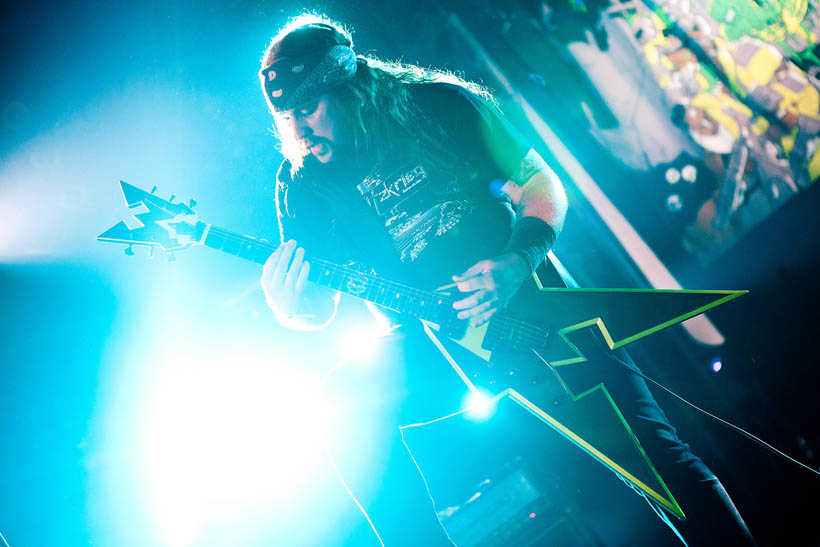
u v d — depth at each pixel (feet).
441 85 7.45
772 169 15.34
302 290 7.30
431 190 7.38
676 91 15.83
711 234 15.61
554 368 7.16
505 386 7.29
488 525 10.12
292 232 8.11
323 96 7.20
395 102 7.38
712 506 6.80
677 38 15.78
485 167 7.34
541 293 7.25
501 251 7.38
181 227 7.69
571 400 7.16
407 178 7.39
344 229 7.73
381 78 7.47
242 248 7.70
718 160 15.66
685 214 15.75
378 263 7.66
